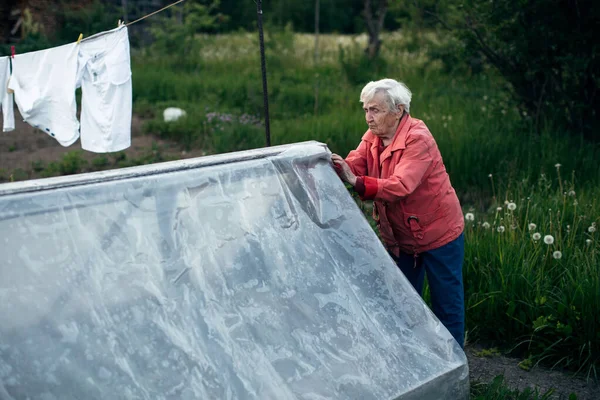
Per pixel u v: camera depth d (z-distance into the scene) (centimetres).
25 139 1038
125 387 193
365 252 270
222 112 1120
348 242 269
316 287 246
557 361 396
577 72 771
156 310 211
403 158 326
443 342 256
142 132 1080
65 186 218
